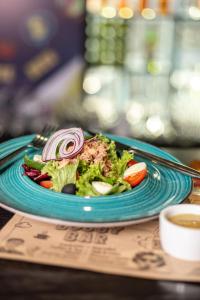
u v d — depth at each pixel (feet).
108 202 2.52
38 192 2.57
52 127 3.36
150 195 2.63
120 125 7.28
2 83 9.18
